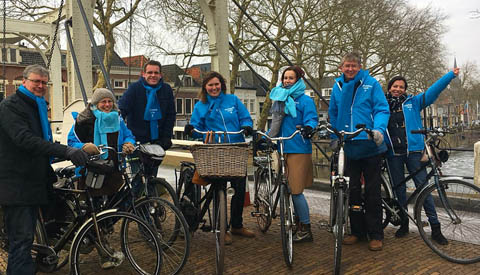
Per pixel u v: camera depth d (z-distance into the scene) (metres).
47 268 2.88
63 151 2.53
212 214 3.21
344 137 3.39
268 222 3.92
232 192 3.28
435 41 18.97
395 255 3.36
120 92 29.50
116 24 15.02
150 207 3.01
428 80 20.05
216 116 3.73
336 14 15.66
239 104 3.82
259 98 44.72
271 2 15.75
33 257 2.91
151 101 3.75
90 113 3.21
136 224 2.87
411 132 3.52
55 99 11.60
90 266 3.09
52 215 2.98
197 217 3.50
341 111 3.56
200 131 3.69
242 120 3.77
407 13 18.30
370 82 3.50
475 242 3.34
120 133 3.35
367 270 3.04
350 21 15.89
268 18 15.91
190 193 3.62
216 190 3.24
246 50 16.14
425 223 3.47
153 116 3.79
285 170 3.64
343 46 16.20
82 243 2.82
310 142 3.76
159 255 2.76
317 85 17.98
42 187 2.63
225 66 5.70
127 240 2.92
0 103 2.54
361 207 3.66
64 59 24.72
